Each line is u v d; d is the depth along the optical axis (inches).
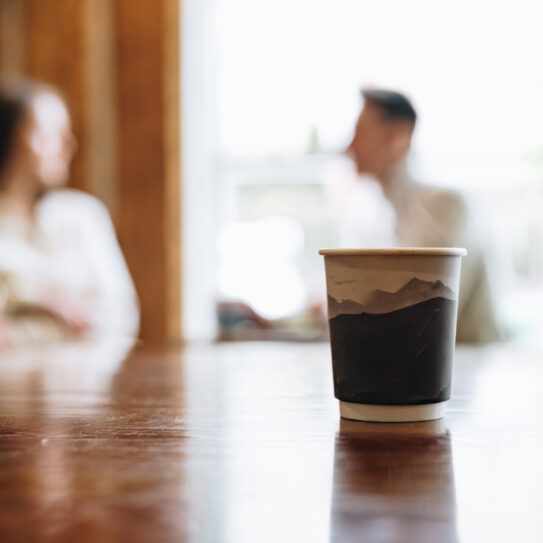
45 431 24.7
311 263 142.9
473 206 95.4
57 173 98.1
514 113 132.6
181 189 140.6
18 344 76.0
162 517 14.9
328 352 59.8
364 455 20.5
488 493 16.5
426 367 25.3
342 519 14.6
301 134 142.9
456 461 19.7
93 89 138.3
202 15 142.6
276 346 67.3
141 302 140.2
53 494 16.6
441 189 96.0
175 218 139.8
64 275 93.1
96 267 98.0
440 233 93.7
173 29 139.2
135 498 16.3
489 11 132.3
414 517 14.7
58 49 138.9
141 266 140.5
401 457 20.2
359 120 101.0
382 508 15.4
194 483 17.6
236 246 145.0
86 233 99.0
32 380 40.6
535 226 133.9
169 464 19.7
